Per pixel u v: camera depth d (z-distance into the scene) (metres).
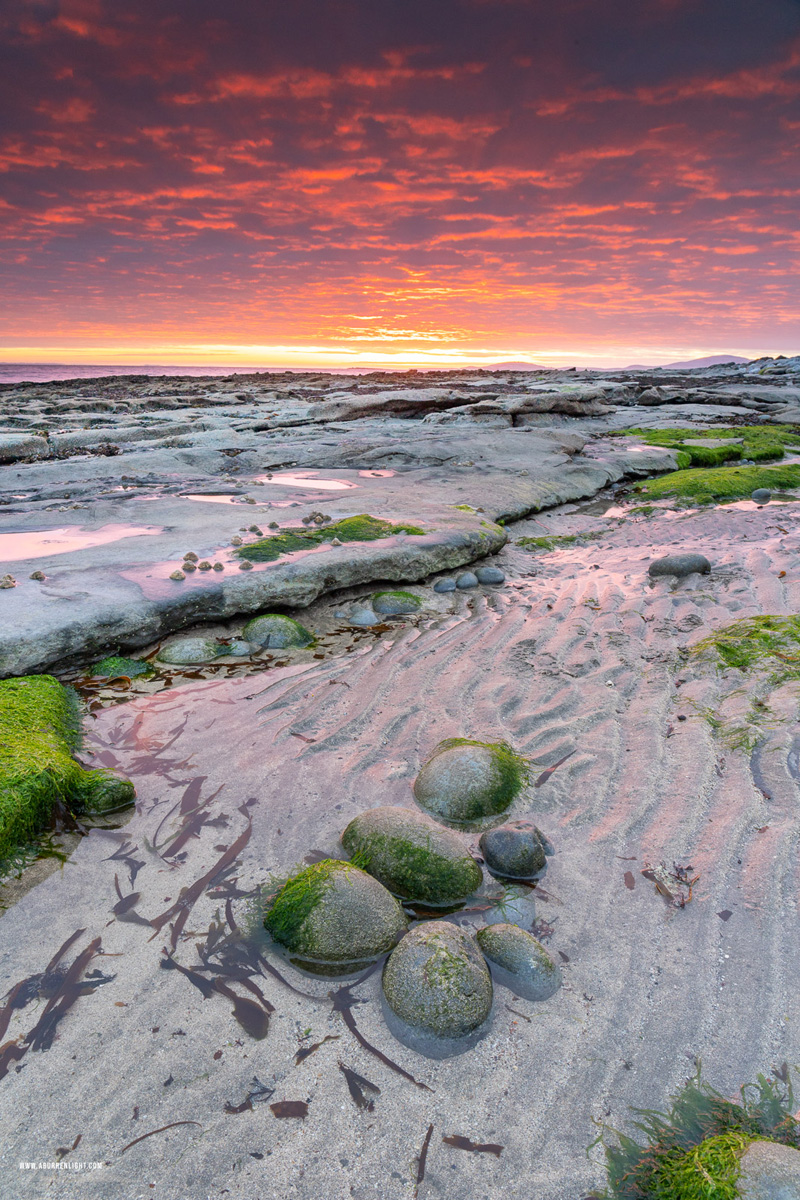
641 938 2.67
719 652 4.91
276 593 5.80
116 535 6.97
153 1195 1.83
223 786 3.63
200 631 5.50
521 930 2.63
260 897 2.88
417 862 2.94
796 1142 1.90
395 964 2.41
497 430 14.81
